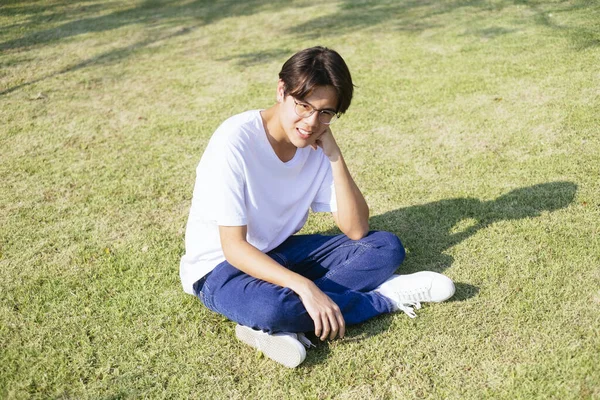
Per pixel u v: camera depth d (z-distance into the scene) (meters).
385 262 2.86
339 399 2.41
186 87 6.17
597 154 4.20
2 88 6.37
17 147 4.95
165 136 5.03
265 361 2.62
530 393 2.37
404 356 2.60
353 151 4.59
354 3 9.14
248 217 2.68
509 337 2.66
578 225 3.45
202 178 2.63
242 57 7.04
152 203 4.02
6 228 3.78
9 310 3.01
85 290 3.15
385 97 5.56
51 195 4.17
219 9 9.43
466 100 5.33
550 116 4.84
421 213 3.72
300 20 8.45
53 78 6.62
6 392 2.50
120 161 4.62
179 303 3.01
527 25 7.25
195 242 2.73
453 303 2.90
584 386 2.37
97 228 3.75
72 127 5.30
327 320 2.45
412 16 8.13
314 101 2.34
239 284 2.57
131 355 2.68
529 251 3.25
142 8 9.80
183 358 2.65
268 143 2.59
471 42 6.88
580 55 6.11
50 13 9.68
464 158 4.36
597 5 7.75
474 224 3.55
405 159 4.42
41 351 2.73
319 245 2.90
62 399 2.47
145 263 3.36
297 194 2.81
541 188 3.87
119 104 5.80
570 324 2.71
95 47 7.74
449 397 2.38
